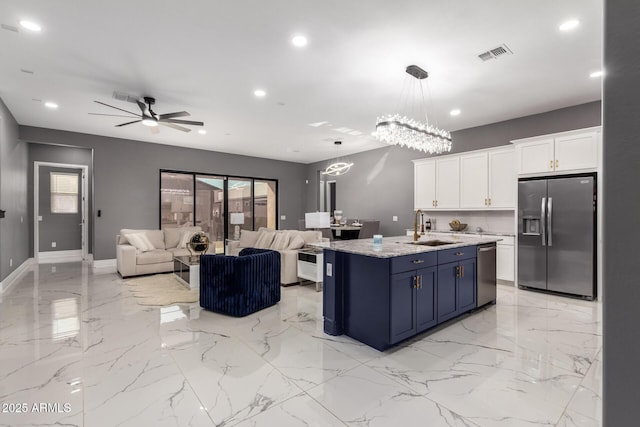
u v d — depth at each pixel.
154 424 1.76
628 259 0.59
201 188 8.02
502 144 5.40
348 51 3.17
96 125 5.84
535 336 3.00
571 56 3.24
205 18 2.64
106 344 2.78
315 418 1.81
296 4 2.46
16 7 2.49
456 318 3.49
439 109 4.83
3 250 4.69
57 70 3.58
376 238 3.16
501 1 2.42
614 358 0.61
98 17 2.63
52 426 1.73
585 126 4.54
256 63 3.42
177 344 2.79
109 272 5.98
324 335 3.03
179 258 5.32
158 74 3.68
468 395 2.05
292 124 5.71
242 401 1.97
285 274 4.96
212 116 5.25
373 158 7.77
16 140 5.53
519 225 4.75
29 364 2.42
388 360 2.52
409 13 2.57
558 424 1.77
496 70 3.55
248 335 3.01
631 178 0.59
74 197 7.89
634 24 0.59
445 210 6.20
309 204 9.87
